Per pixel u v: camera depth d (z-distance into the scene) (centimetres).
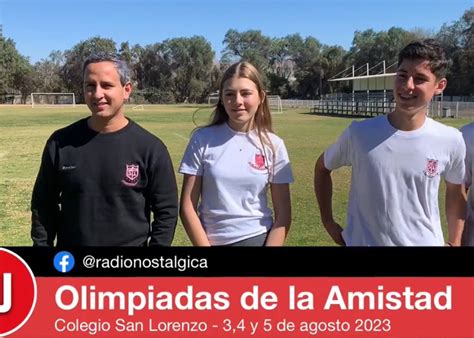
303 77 8975
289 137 1802
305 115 3822
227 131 291
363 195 273
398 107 263
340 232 308
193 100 8806
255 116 292
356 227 279
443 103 3281
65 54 8056
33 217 279
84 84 270
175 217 282
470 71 5684
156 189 277
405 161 263
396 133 265
